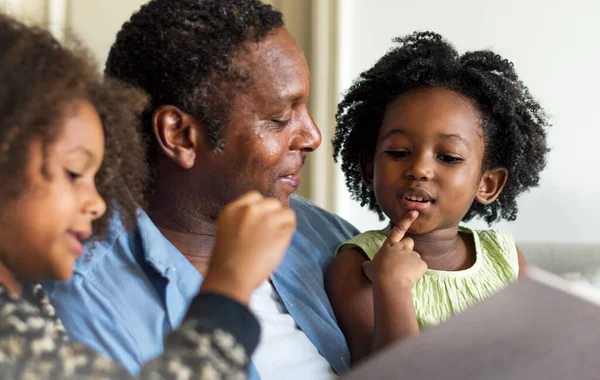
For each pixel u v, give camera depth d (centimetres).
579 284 61
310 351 99
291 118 93
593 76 200
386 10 206
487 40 204
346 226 133
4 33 62
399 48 128
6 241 59
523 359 57
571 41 201
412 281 105
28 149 57
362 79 131
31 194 58
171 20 89
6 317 56
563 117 203
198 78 88
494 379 56
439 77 118
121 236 88
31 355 55
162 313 84
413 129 113
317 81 203
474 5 204
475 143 116
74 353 57
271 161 91
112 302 81
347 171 132
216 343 56
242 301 62
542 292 59
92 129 62
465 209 116
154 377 54
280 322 98
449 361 58
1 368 53
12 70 59
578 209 203
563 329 57
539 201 203
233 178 91
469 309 60
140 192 83
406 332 101
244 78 88
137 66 90
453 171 113
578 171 203
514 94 123
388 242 109
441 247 118
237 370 56
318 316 103
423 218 113
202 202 93
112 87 74
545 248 186
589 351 57
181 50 88
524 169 129
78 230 62
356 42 207
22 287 65
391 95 119
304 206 125
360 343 109
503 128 121
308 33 205
